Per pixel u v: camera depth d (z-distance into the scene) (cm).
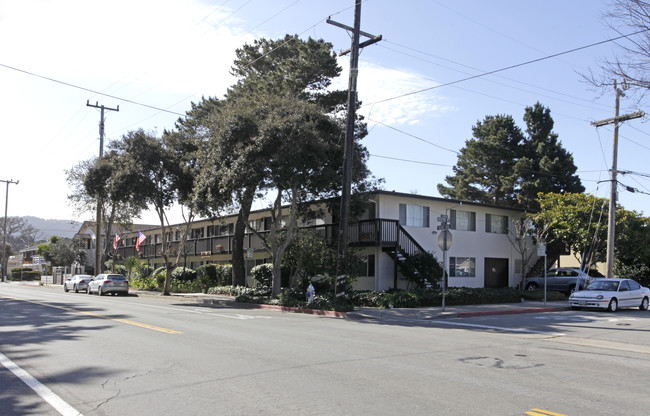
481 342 1181
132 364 850
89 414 578
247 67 2783
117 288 3278
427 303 2150
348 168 1970
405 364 866
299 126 1873
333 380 734
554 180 4078
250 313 1897
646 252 2909
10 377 764
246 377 751
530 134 4459
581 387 721
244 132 1919
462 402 624
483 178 4653
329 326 1466
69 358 907
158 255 4662
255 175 1850
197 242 4084
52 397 649
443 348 1063
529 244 3198
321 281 2573
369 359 905
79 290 3738
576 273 2873
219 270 3453
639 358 1001
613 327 1551
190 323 1469
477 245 2984
